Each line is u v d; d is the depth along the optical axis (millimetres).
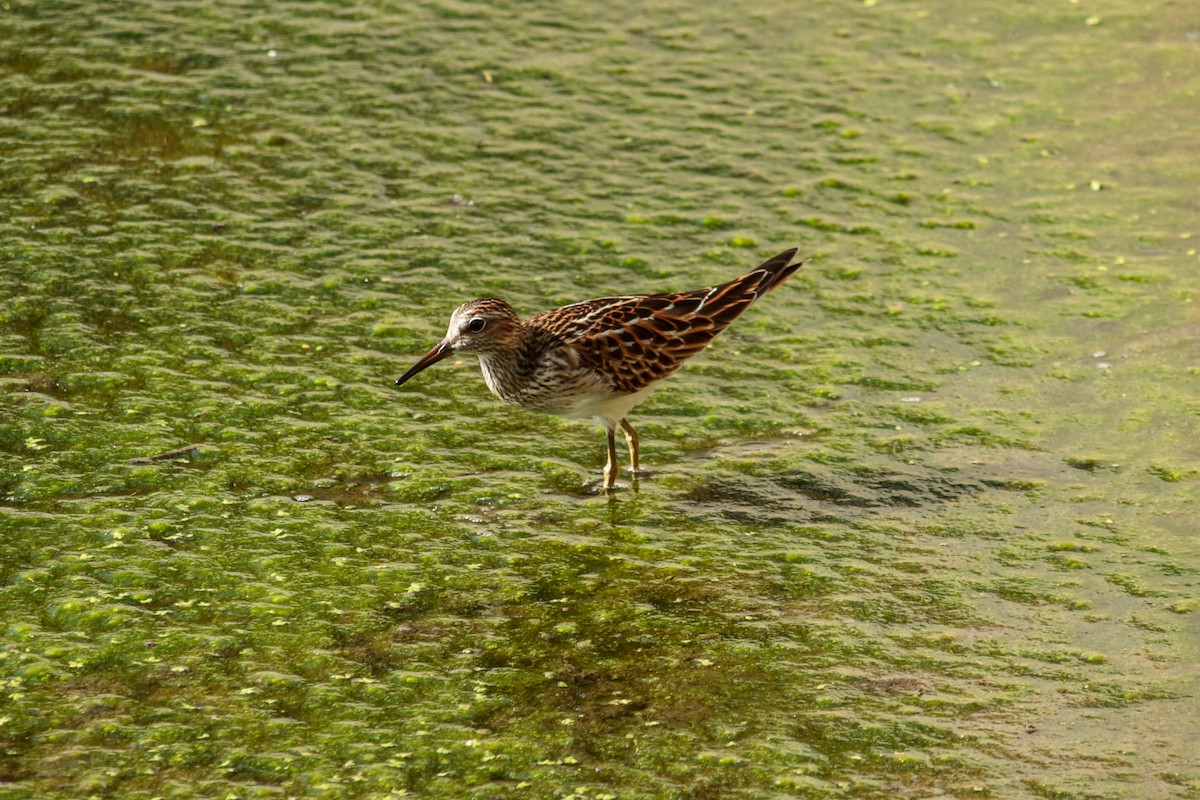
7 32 21078
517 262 16547
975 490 12906
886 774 9625
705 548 12250
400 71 20719
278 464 13164
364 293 15891
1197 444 13305
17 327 14852
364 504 12719
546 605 11500
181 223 16938
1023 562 11945
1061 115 19781
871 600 11539
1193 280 16031
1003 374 14602
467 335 12656
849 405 14242
